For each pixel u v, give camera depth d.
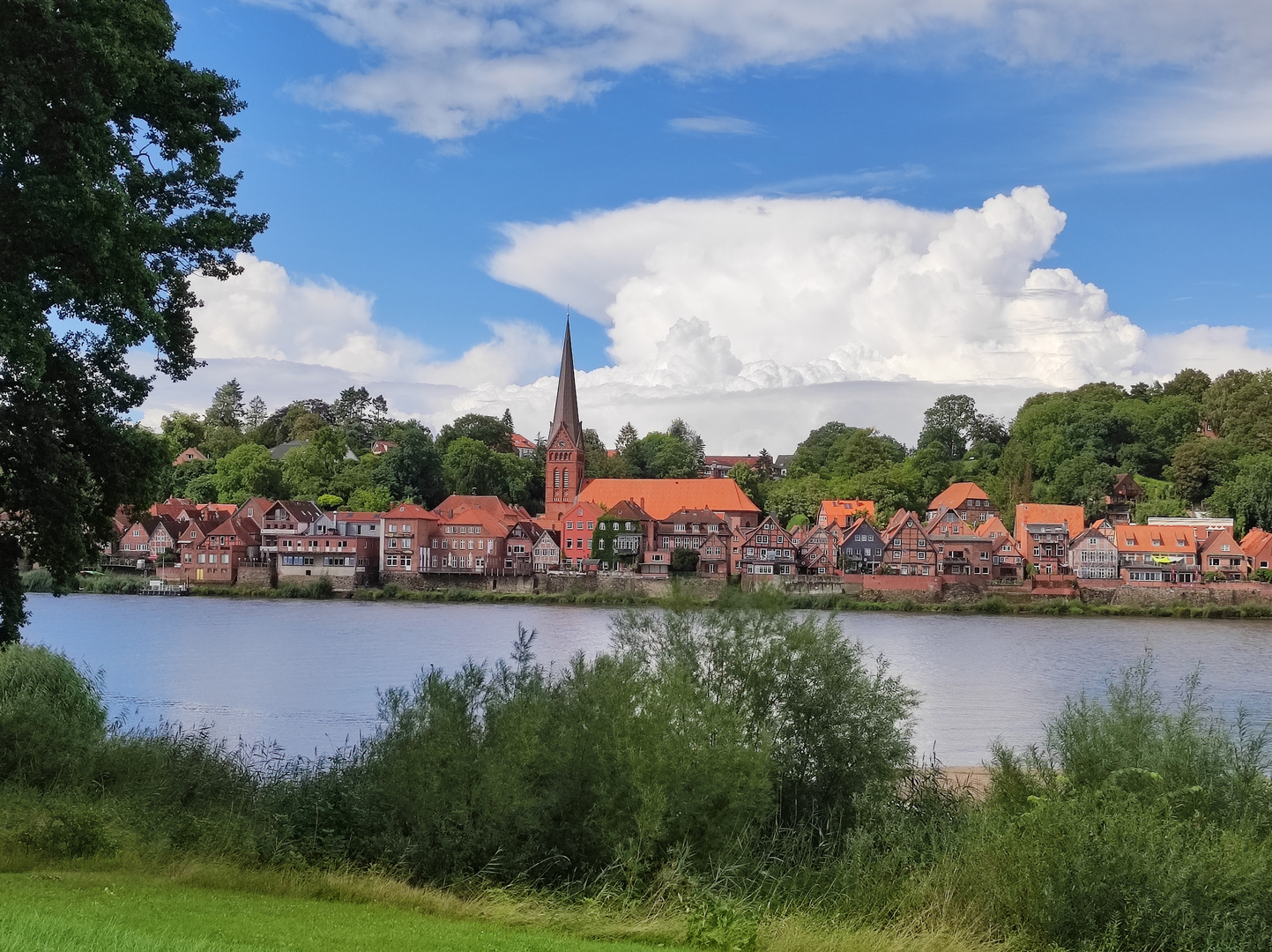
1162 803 24.77
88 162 25.42
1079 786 26.83
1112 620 144.00
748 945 20.00
